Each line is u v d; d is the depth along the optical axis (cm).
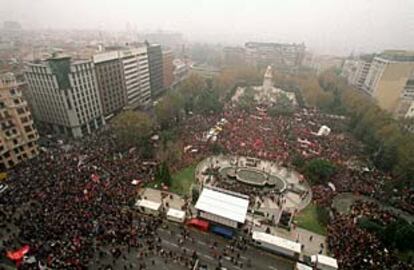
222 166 9838
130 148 10625
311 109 16550
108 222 6681
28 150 9931
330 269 5812
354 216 7412
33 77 11650
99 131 12962
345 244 6381
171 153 10250
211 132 12056
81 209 6956
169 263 5878
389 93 17075
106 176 8519
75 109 11756
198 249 6353
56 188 7725
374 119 12231
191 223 7038
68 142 11569
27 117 9788
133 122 10631
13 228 6412
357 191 8638
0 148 8988
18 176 8475
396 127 11106
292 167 9900
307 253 6375
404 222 6681
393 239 6400
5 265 5594
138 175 8831
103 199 7431
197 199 7844
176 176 9144
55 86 11175
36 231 6247
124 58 14688
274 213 7662
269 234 6606
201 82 17625
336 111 15950
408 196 8525
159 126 12700
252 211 7662
